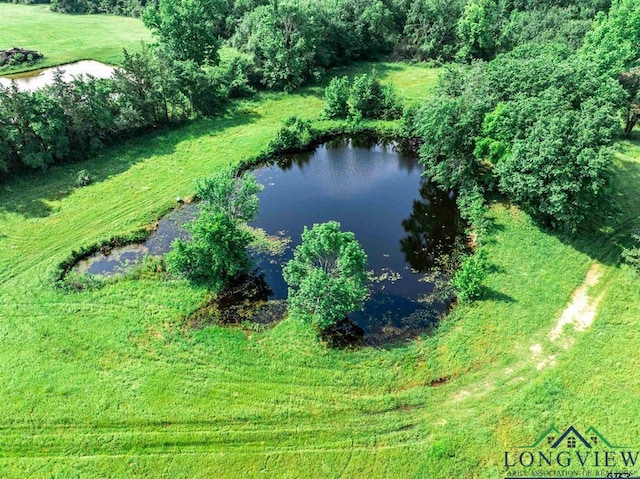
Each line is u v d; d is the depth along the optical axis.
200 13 60.72
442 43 73.44
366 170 48.91
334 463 23.14
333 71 70.94
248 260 35.00
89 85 46.62
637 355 27.36
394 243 38.12
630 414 24.38
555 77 38.28
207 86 55.66
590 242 35.88
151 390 26.31
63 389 26.22
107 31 84.25
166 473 22.84
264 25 62.03
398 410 25.45
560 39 62.00
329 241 29.02
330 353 28.41
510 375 26.72
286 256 36.38
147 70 50.91
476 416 24.80
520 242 36.19
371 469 22.86
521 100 38.22
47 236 37.50
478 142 39.56
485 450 23.28
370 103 57.06
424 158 45.03
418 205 42.97
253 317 31.03
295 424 24.88
